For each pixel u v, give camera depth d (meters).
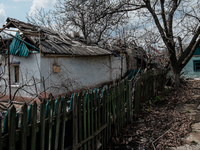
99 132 3.68
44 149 2.38
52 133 2.55
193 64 16.45
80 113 3.08
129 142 4.14
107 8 9.48
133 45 12.04
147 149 3.79
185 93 8.44
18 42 7.69
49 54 7.57
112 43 14.84
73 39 12.43
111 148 3.95
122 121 4.81
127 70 15.34
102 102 3.83
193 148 3.68
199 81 12.20
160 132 4.52
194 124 4.87
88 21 10.39
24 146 2.01
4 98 8.24
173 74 9.83
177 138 4.12
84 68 10.20
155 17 9.00
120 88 4.70
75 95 2.94
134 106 5.53
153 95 7.84
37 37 7.98
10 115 1.85
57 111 2.54
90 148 3.41
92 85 10.88
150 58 10.38
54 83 7.89
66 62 8.80
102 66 12.13
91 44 12.80
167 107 6.57
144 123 5.20
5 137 1.82
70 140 3.02
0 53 8.23
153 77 7.86
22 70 7.82
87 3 9.42
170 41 9.08
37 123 2.21
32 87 7.45
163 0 9.00
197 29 8.91
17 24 8.33
